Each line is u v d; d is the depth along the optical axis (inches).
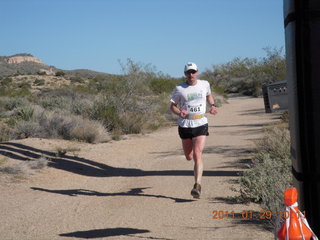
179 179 293.4
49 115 593.6
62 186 286.8
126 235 181.5
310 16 80.7
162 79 1190.3
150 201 239.5
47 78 3309.5
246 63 2075.5
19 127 516.7
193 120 232.5
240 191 229.3
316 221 83.6
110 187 283.9
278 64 1632.6
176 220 200.2
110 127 591.2
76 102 789.9
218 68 2348.7
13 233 190.9
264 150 348.2
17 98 1130.0
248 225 185.6
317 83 81.0
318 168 82.7
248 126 625.3
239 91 1996.8
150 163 366.3
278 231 82.6
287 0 84.9
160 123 701.9
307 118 81.9
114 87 777.6
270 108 173.6
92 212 222.7
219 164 336.2
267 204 201.0
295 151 85.4
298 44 81.6
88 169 343.0
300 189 84.7
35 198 254.1
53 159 370.9
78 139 496.1
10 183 287.7
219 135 538.6
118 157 399.9
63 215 218.4
